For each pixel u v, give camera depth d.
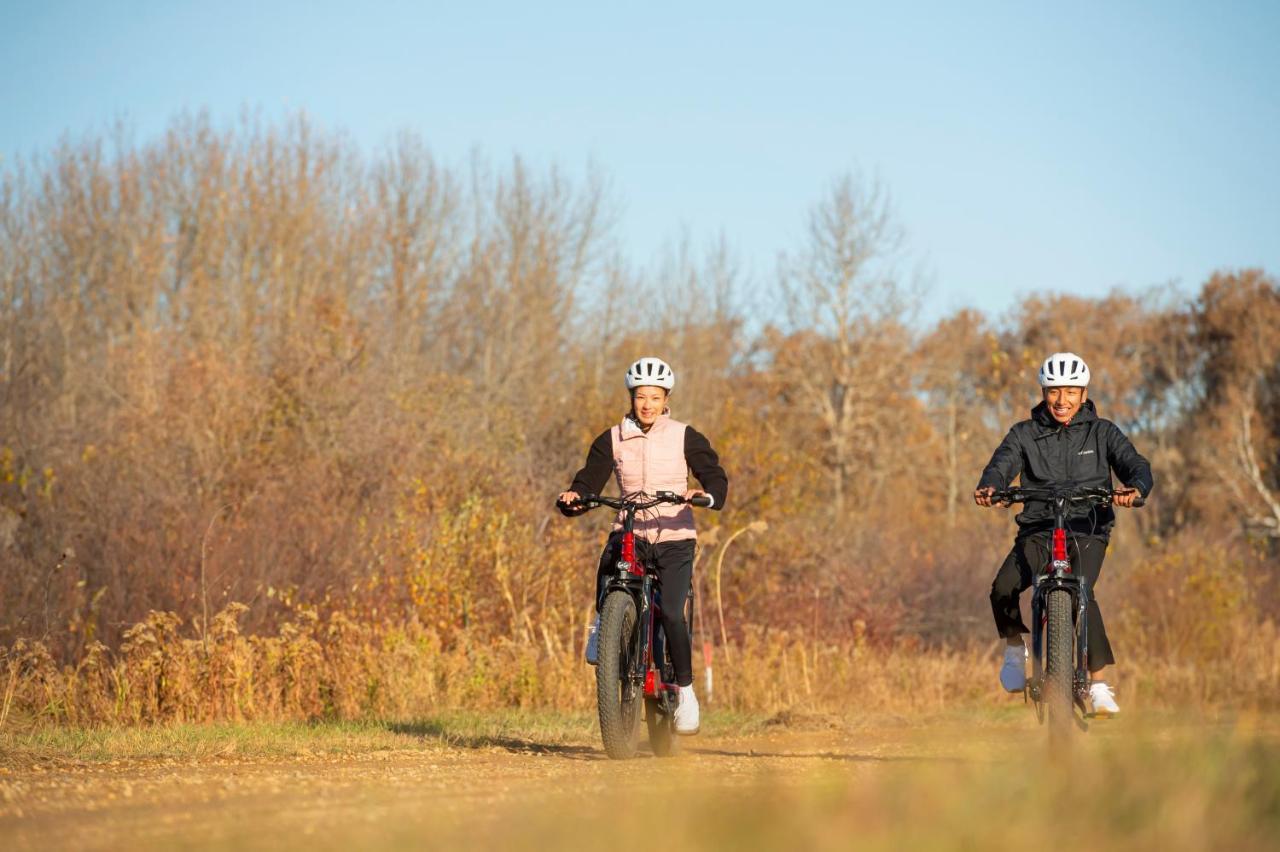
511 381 111.69
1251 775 17.20
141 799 21.36
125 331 123.62
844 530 92.38
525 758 31.02
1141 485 27.47
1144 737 19.62
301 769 27.62
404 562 62.16
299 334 90.56
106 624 54.31
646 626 30.30
